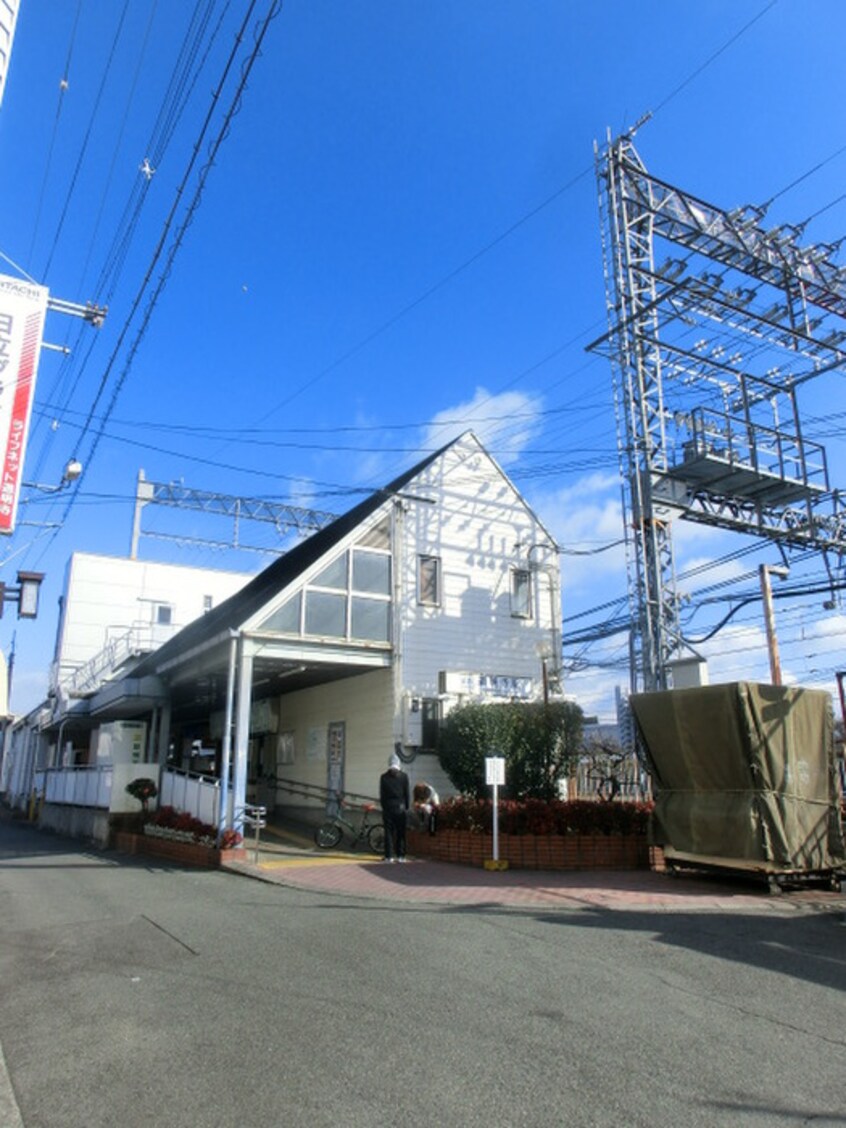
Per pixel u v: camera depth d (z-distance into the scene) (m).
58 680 35.97
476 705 16.08
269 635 15.30
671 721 11.66
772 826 10.35
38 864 15.68
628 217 18.16
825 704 11.62
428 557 18.09
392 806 13.62
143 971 6.89
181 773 17.98
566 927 8.25
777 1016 5.35
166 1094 4.32
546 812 12.87
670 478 18.14
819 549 22.20
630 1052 4.71
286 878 11.77
